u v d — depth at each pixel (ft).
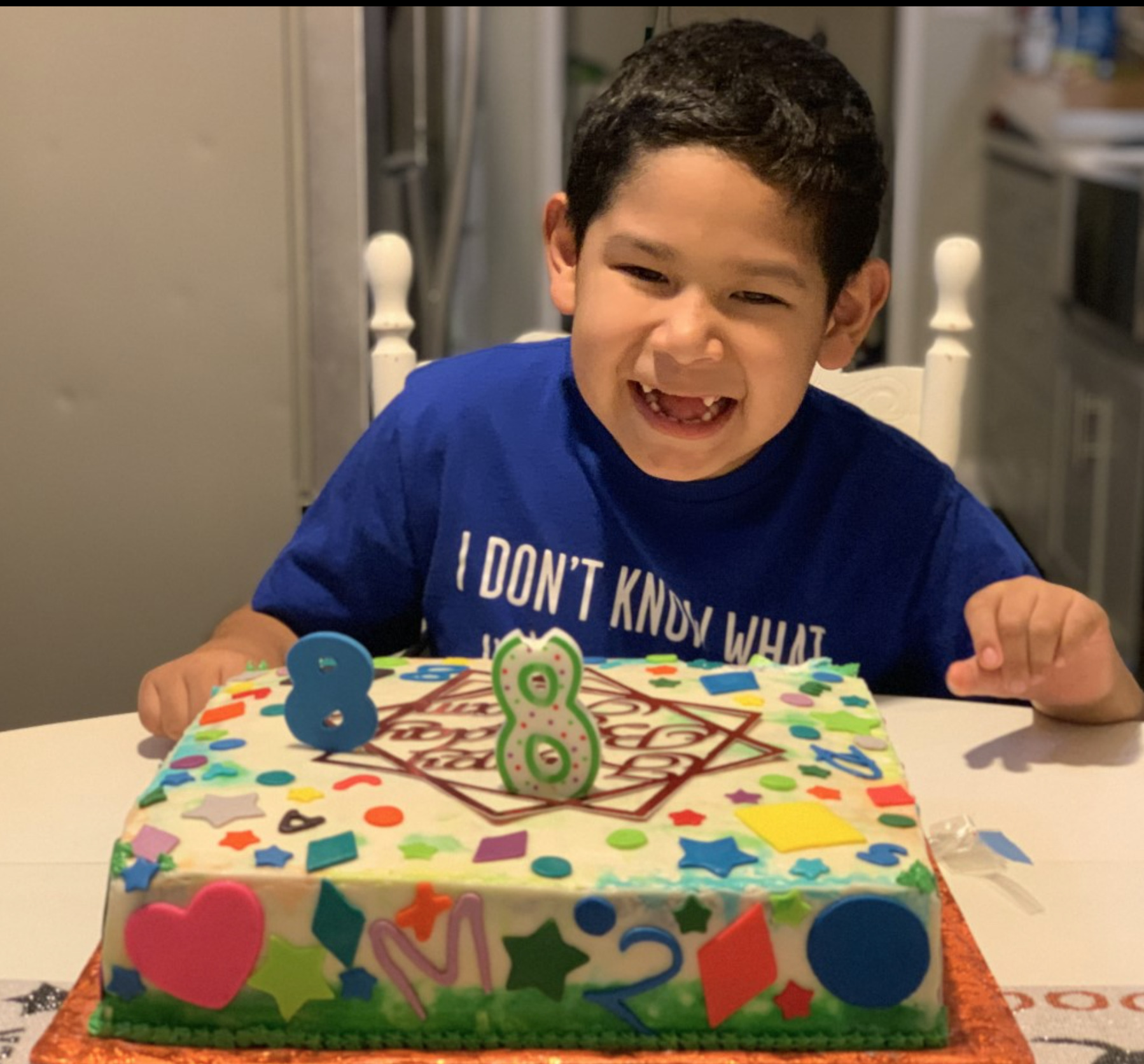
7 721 7.11
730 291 2.92
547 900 2.12
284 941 2.15
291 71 6.63
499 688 2.40
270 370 6.89
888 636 3.82
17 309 6.75
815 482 3.74
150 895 2.16
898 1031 2.16
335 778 2.46
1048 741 3.36
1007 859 2.81
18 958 2.48
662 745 2.62
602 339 3.02
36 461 6.90
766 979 2.15
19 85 6.56
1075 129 11.27
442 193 8.57
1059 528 11.05
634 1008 2.16
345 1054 2.15
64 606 7.05
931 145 13.16
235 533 7.04
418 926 2.13
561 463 3.79
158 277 6.77
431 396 3.98
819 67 3.10
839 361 3.38
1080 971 2.47
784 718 2.76
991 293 13.23
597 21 11.30
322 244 6.79
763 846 2.24
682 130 2.85
